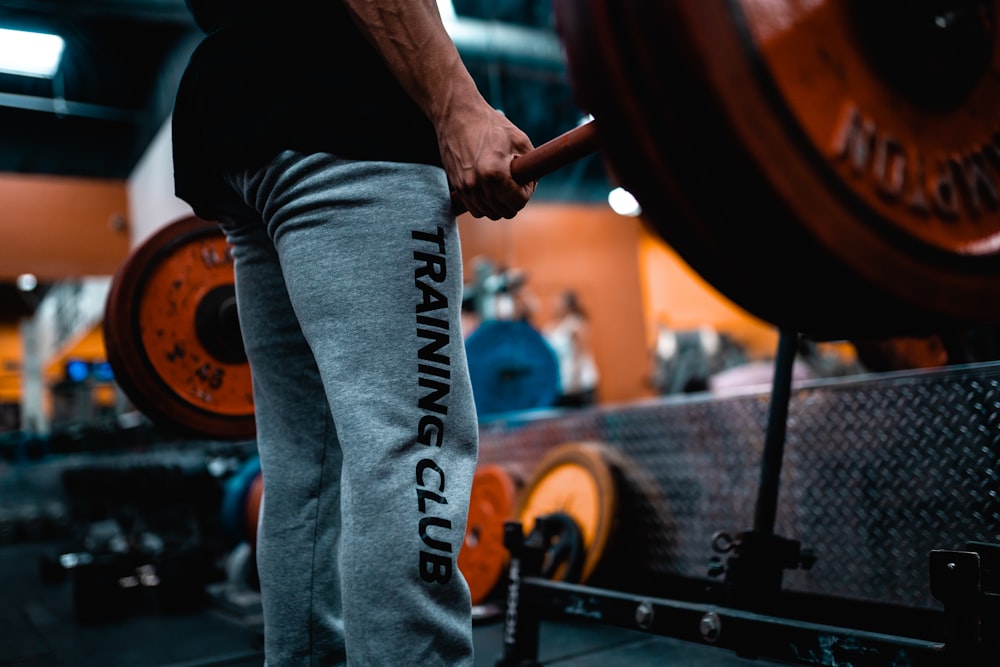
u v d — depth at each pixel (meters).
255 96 0.79
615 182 0.54
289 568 0.92
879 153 0.52
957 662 0.87
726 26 0.47
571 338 6.12
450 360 0.78
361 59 0.78
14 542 5.75
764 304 0.54
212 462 3.26
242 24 0.82
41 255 7.64
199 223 1.52
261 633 2.00
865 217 0.50
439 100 0.73
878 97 0.53
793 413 1.84
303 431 0.95
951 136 0.57
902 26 0.52
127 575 2.75
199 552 2.67
